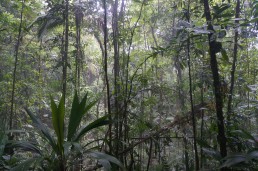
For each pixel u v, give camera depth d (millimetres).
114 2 3264
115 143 2895
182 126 2998
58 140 2143
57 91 4160
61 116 2092
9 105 3986
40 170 2232
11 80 3984
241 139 2695
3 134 2309
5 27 3836
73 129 2205
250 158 2057
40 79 4301
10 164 2322
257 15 2553
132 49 3896
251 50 4020
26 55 4625
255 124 3627
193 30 2070
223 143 2320
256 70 3939
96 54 4754
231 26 2207
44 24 3613
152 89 3123
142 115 3143
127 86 3051
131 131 3098
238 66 3588
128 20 3408
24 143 2252
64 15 3459
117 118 2824
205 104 2947
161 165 3256
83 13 3490
